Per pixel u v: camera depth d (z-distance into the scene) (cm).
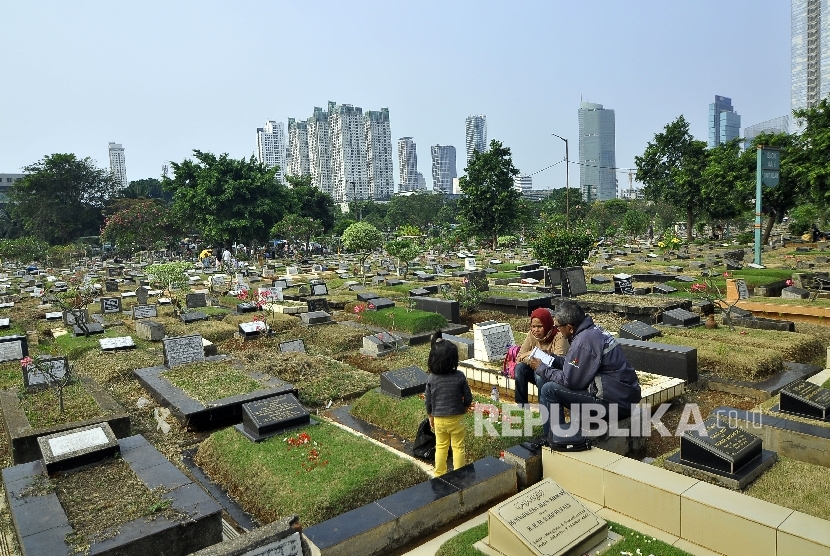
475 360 1110
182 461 806
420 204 8462
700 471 575
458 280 2708
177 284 2353
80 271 4094
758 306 1673
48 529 541
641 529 532
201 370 1130
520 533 467
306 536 508
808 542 437
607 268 3022
